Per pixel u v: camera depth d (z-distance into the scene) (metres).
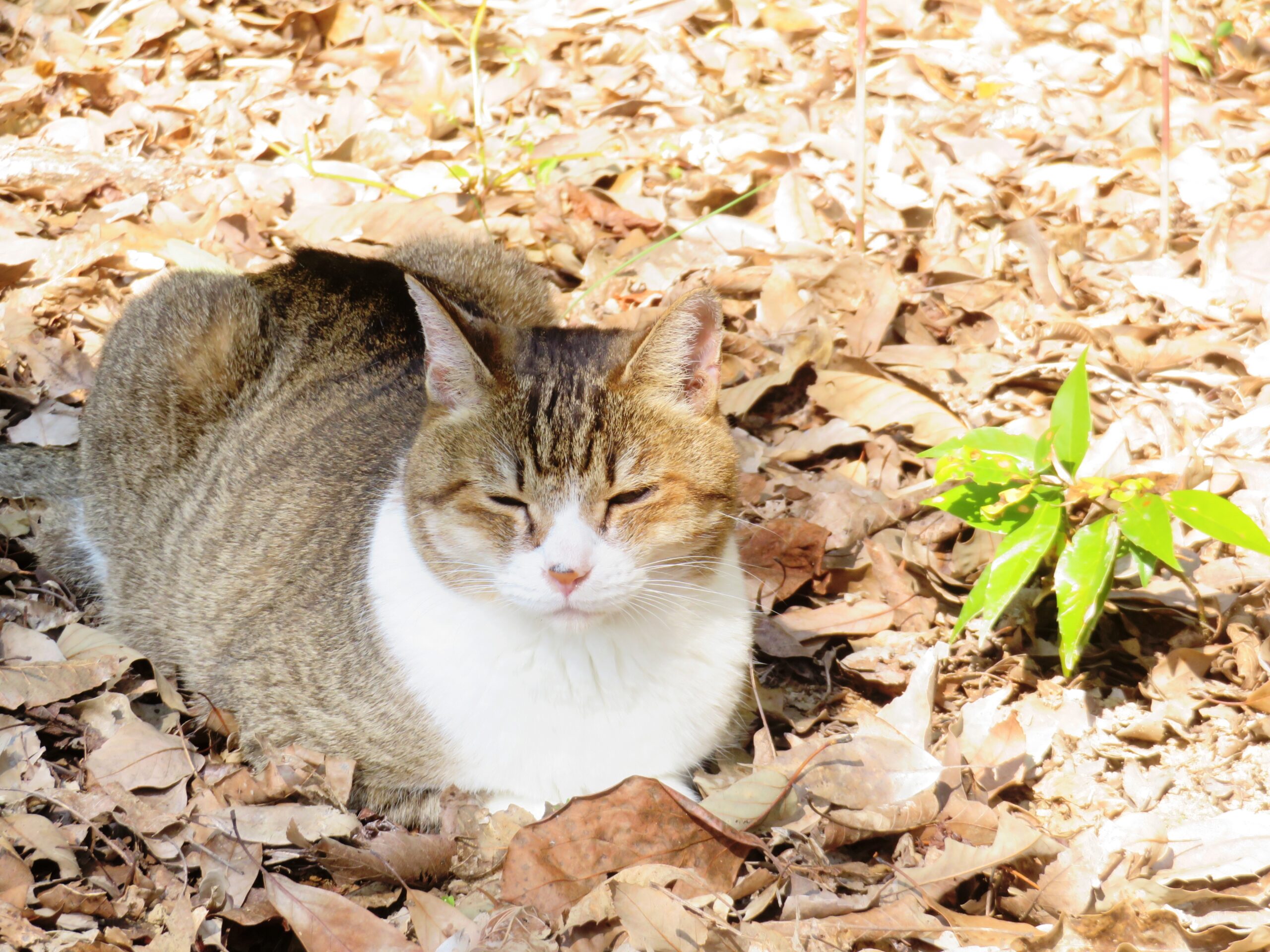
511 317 4.23
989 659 3.62
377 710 3.00
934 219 5.57
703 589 3.03
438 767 3.01
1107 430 3.97
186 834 2.83
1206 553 3.86
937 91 6.79
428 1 7.34
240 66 6.83
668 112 6.63
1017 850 2.76
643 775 3.04
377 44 7.05
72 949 2.47
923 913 2.69
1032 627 3.62
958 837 2.95
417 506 2.92
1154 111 6.32
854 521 4.03
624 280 5.34
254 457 3.59
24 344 4.70
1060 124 6.48
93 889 2.68
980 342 4.96
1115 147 6.25
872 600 3.84
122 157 6.00
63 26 6.83
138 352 3.89
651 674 2.97
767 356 4.84
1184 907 2.73
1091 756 3.27
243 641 3.32
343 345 3.76
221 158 6.14
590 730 2.96
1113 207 5.78
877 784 3.00
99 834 2.72
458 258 4.34
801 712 3.48
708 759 3.27
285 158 6.13
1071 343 4.83
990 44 7.13
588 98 6.81
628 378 2.87
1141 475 3.56
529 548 2.77
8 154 5.87
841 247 5.60
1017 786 3.17
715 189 5.84
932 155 6.12
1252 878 2.81
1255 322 4.88
